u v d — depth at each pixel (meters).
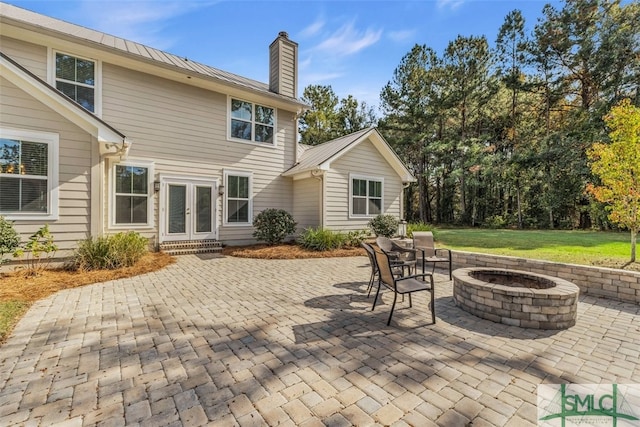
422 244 7.32
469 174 21.73
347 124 29.98
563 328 3.60
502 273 4.83
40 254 6.27
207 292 5.00
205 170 9.97
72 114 6.58
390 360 2.77
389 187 12.31
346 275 6.33
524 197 22.00
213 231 10.06
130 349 2.96
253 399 2.18
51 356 2.80
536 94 20.12
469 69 20.56
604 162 6.43
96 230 6.85
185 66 9.77
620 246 9.60
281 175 11.74
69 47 7.82
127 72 8.67
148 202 8.90
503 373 2.57
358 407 2.10
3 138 6.00
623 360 2.82
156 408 2.07
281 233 9.98
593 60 16.31
